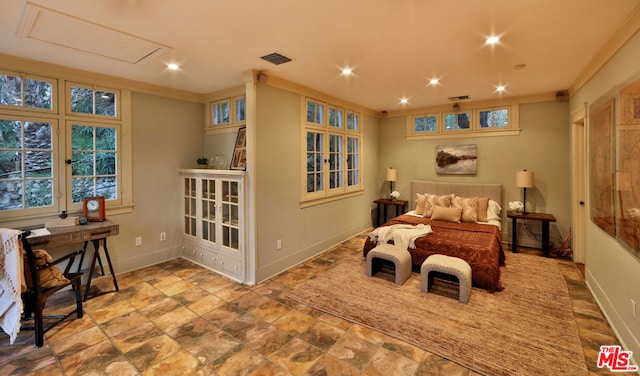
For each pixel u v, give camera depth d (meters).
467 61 3.06
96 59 2.96
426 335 2.40
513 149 4.92
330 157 4.83
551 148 4.63
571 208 4.30
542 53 2.84
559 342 2.28
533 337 2.35
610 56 2.58
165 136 4.14
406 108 5.77
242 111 4.01
